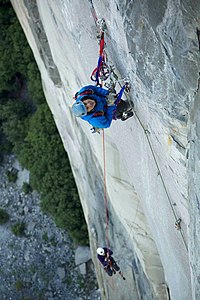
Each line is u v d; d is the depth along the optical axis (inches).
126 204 503.2
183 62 247.1
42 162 854.5
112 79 327.0
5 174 925.8
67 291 848.3
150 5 250.5
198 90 246.1
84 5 354.6
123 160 450.0
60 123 692.1
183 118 271.3
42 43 592.1
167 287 500.7
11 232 895.7
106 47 330.3
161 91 275.4
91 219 678.5
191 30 235.5
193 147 262.8
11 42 880.9
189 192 285.9
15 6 655.1
